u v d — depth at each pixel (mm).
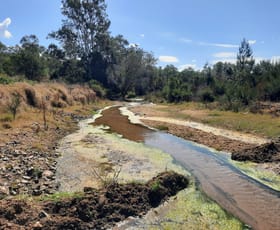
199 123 25953
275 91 33469
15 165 11648
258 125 21875
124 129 23266
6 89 23969
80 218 7539
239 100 33812
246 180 11422
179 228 7652
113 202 8344
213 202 9320
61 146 16188
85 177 11047
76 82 58406
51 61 66062
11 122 19109
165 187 9789
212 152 15977
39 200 8039
